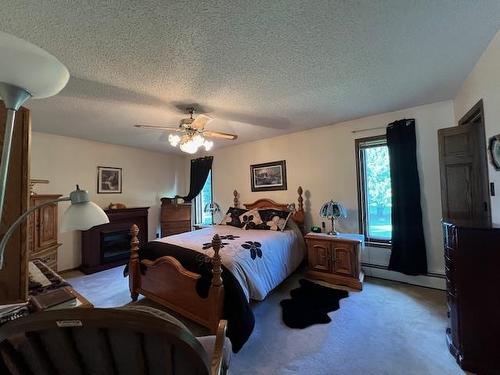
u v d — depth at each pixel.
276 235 3.25
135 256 2.80
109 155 4.57
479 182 2.33
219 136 3.12
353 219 3.55
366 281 3.22
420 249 2.97
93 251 3.97
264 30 1.52
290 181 4.21
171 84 2.22
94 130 3.67
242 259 2.38
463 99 2.46
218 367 0.96
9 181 1.05
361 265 3.30
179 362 0.71
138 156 5.04
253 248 2.65
